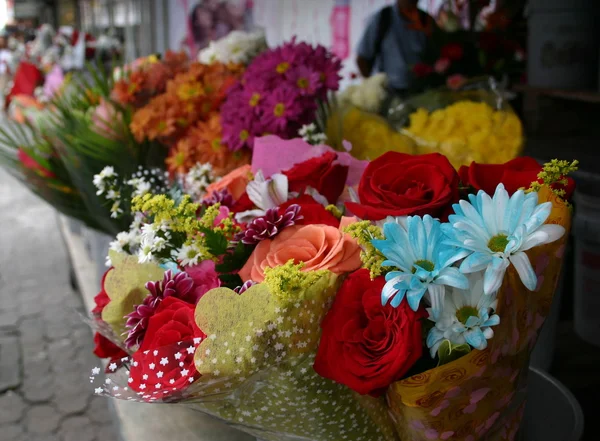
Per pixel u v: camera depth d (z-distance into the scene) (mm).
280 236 753
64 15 15758
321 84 1286
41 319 3426
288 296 645
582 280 1579
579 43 2111
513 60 2406
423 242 631
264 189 841
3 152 1794
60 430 2494
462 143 1271
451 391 647
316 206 788
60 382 2814
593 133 2217
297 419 710
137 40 7652
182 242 823
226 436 1039
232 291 670
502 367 670
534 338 715
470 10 2514
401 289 611
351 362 637
